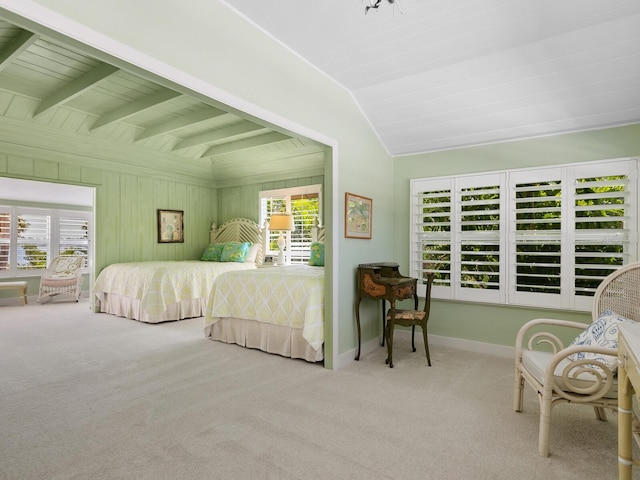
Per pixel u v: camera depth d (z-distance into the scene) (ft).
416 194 13.25
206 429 6.87
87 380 9.28
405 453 6.14
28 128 15.47
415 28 8.00
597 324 6.70
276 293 11.32
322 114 9.96
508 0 7.06
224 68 7.16
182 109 15.71
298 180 19.88
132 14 5.68
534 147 11.25
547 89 9.64
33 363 10.58
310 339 10.29
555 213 11.00
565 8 7.29
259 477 5.47
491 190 11.76
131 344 12.55
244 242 21.08
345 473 5.58
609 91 9.28
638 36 7.92
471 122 11.30
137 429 6.85
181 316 16.48
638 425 5.45
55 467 5.66
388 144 13.12
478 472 5.64
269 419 7.27
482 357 11.46
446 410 7.73
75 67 12.25
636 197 9.82
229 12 7.30
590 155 10.46
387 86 10.72
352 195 11.20
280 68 8.55
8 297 21.09
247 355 11.39
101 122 16.07
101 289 17.94
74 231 24.35
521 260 11.51
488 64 9.34
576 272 10.55
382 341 12.67
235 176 22.21
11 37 10.05
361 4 7.20
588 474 5.60
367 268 10.89
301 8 7.34
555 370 6.26
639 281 7.32
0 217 21.53
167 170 20.77
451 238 12.44
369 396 8.43
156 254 20.47
